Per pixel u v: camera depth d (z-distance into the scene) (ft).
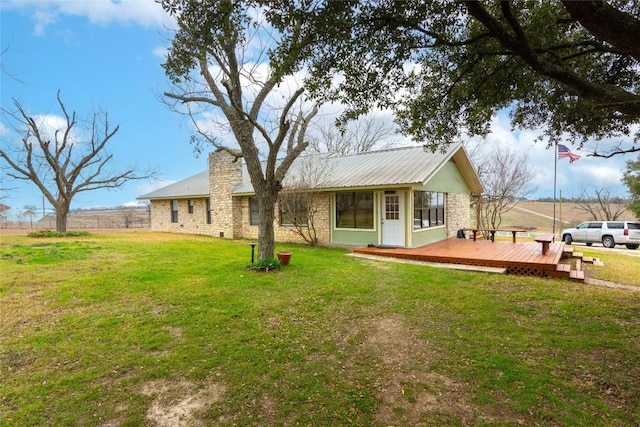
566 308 16.94
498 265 26.71
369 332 14.12
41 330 13.99
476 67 18.35
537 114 21.01
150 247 39.29
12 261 28.43
